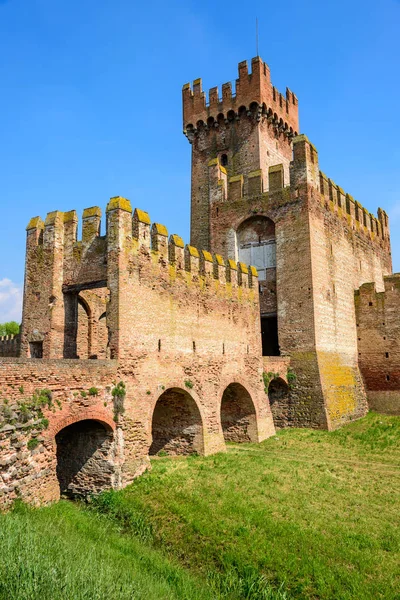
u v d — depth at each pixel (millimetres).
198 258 30344
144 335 24984
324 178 42625
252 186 42562
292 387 38156
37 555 13008
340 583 15016
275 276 40844
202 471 24359
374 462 27922
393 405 43031
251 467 25422
